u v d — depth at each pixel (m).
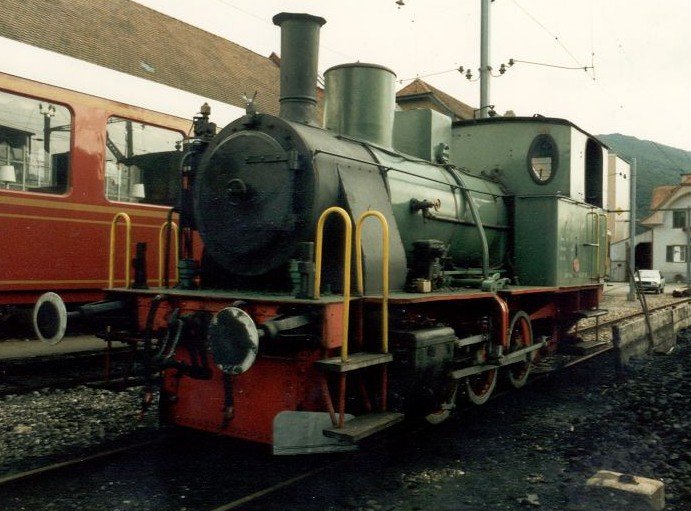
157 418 5.51
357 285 4.60
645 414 5.86
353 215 4.74
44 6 13.75
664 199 49.84
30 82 7.48
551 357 9.14
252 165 4.85
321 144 4.91
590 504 3.84
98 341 9.37
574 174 7.87
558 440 5.17
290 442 4.21
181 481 4.14
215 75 18.12
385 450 4.84
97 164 8.24
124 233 8.59
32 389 6.41
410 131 6.90
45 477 4.16
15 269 7.38
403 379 4.52
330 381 4.41
